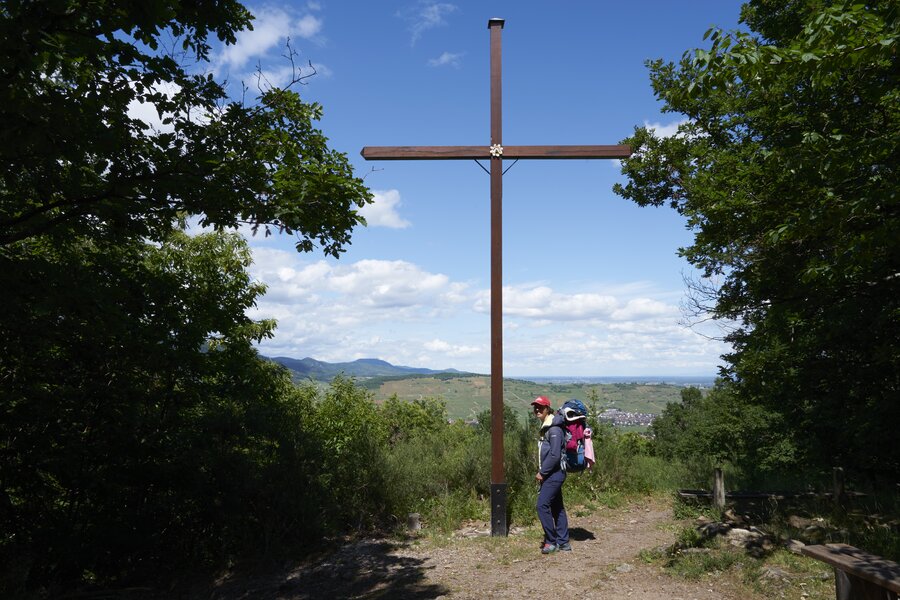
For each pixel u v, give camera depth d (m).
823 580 4.72
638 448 18.64
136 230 7.21
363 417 15.61
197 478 6.90
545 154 7.98
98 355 6.87
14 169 5.70
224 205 6.71
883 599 3.18
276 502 7.20
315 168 6.62
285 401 11.28
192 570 6.84
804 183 6.41
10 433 6.52
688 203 10.62
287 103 7.32
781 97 7.22
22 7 4.52
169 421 7.43
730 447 16.88
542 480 6.74
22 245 7.14
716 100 10.83
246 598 5.82
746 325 10.91
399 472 8.68
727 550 5.82
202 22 7.23
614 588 5.14
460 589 5.45
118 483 6.87
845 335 8.11
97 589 6.45
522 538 7.36
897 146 4.72
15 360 6.62
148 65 5.93
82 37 4.84
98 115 5.71
